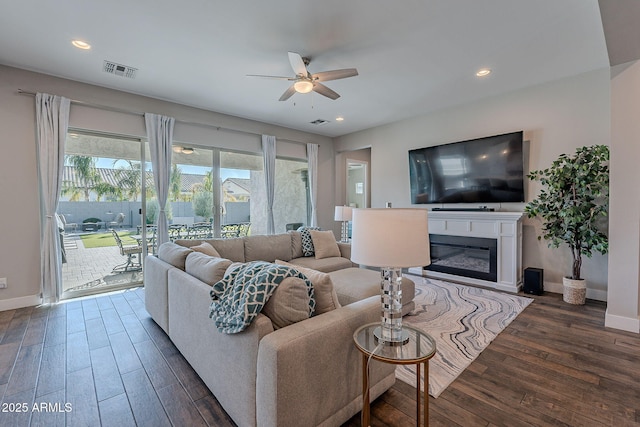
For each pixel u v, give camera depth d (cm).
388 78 355
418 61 313
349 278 294
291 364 123
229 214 507
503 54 300
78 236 369
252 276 152
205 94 402
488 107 422
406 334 150
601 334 254
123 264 403
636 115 253
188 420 156
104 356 221
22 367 206
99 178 383
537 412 161
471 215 416
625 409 162
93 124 369
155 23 245
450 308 319
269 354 121
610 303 269
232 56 300
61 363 211
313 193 618
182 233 455
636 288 256
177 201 451
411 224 133
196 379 192
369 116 509
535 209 358
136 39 269
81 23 244
